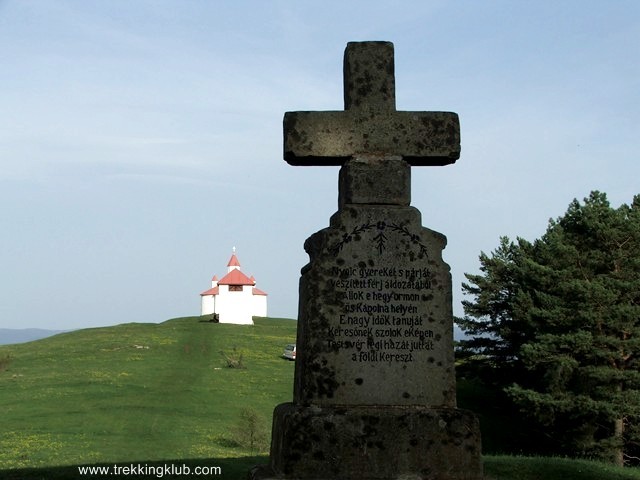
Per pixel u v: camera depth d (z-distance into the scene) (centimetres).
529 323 4109
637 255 4075
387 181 989
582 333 3781
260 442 3325
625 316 3819
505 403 5019
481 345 4812
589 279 4109
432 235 977
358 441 902
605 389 3722
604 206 4238
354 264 961
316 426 901
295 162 1021
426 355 954
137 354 7044
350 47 1022
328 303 952
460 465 909
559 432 4112
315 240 970
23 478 2011
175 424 3866
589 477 2019
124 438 3384
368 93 1011
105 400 4628
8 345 8100
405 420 911
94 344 7756
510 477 1986
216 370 6225
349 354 945
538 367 4041
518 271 4538
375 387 941
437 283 969
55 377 5650
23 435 3381
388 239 970
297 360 989
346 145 998
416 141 1005
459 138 1010
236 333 8862
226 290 10356
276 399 5016
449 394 950
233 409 4519
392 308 958
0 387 5169
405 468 902
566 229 4453
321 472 893
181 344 7769
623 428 3812
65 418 3950
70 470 2134
